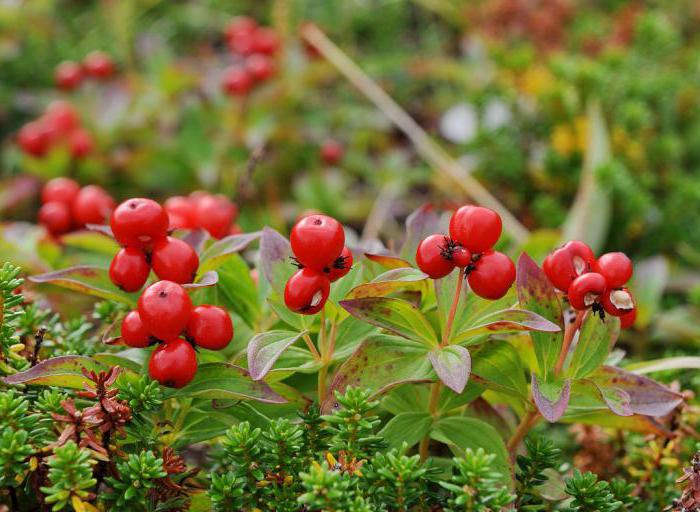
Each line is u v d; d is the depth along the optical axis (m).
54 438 0.36
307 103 0.76
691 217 0.56
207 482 0.38
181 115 0.71
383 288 0.36
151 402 0.36
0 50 0.83
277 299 0.38
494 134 0.64
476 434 0.37
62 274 0.38
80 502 0.35
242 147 0.69
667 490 0.38
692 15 0.82
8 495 0.37
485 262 0.36
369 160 0.75
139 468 0.35
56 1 0.97
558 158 0.61
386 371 0.36
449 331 0.36
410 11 0.97
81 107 0.70
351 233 0.46
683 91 0.64
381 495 0.35
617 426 0.38
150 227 0.36
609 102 0.62
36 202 0.68
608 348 0.37
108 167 0.68
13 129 0.79
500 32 0.79
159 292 0.36
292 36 0.82
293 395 0.37
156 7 0.97
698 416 0.40
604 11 0.88
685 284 0.54
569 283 0.36
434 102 0.81
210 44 0.94
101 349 0.40
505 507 0.36
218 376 0.36
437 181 0.68
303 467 0.36
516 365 0.37
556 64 0.64
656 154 0.59
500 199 0.65
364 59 0.83
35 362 0.37
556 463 0.38
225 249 0.38
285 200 0.70
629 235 0.57
